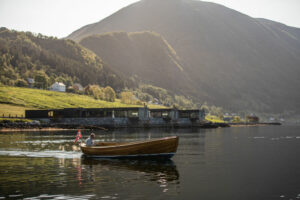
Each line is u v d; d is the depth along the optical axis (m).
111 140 68.19
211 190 23.48
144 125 140.00
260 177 28.08
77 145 54.00
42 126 114.94
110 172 29.83
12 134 87.88
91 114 135.88
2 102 171.38
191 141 68.69
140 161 36.88
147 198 21.31
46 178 27.05
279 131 135.25
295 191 23.36
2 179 26.69
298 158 40.34
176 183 25.56
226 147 54.91
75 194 22.05
